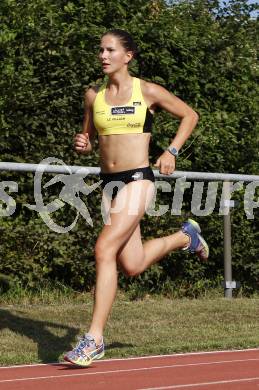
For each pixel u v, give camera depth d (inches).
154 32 663.8
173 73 679.1
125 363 421.1
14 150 615.2
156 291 668.7
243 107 713.0
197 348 466.9
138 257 425.4
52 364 417.7
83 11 642.8
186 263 679.1
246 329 538.3
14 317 538.9
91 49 633.6
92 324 404.5
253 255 698.8
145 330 522.6
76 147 427.5
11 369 402.6
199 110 690.2
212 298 665.0
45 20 618.8
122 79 417.4
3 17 606.5
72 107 630.5
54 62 624.7
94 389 354.0
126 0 669.3
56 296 617.3
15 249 597.6
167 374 389.7
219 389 354.0
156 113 665.0
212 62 700.7
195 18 733.9
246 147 709.9
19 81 599.8
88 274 633.0
